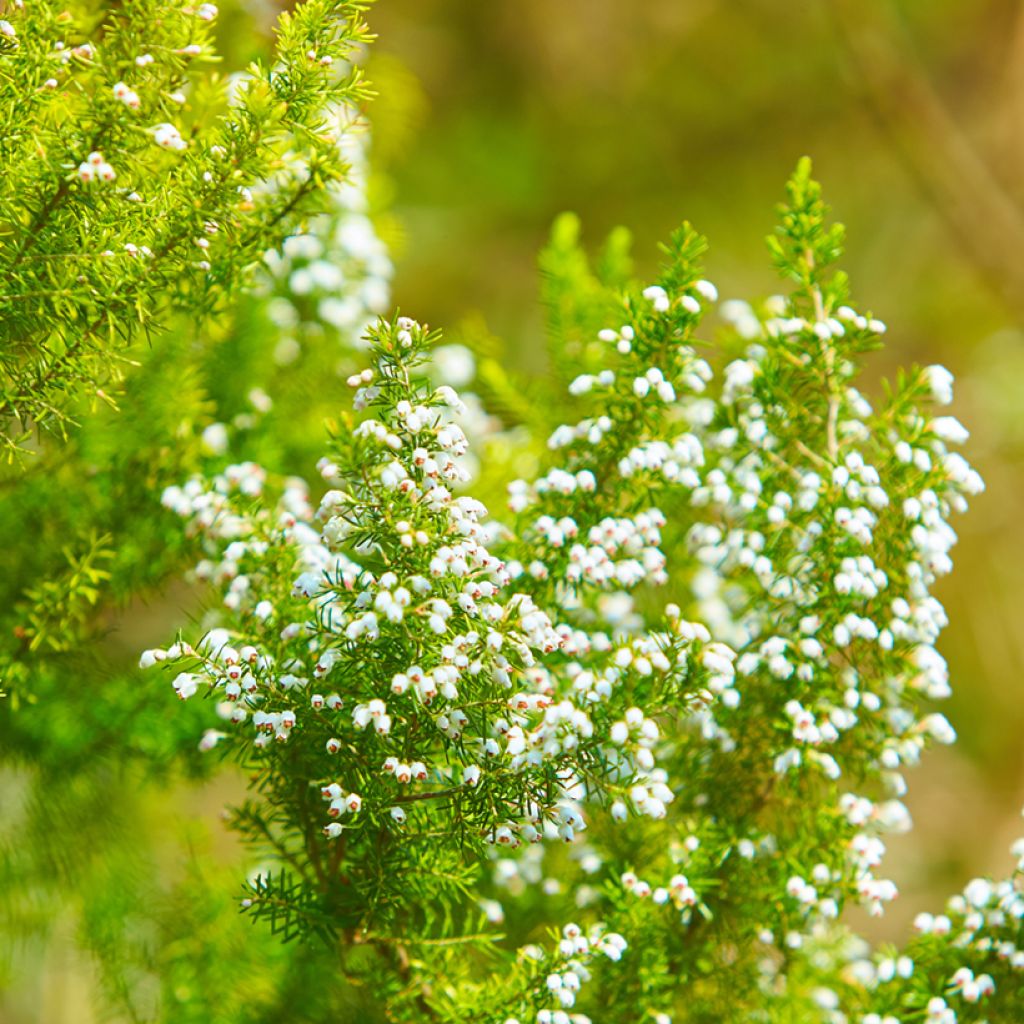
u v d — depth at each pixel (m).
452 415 0.83
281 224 0.86
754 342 0.88
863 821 0.85
